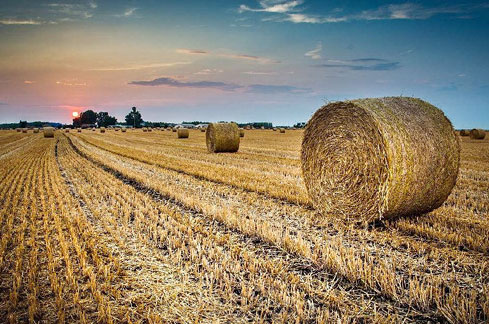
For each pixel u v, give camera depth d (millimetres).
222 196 10039
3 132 71312
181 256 5812
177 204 9359
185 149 26328
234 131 23141
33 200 9844
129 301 4438
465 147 25766
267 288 4730
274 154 21859
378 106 7562
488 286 4547
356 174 7609
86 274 5078
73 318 4082
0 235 6898
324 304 4340
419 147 7016
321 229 7102
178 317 4113
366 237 6531
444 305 4129
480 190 10375
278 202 9250
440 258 5473
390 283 4555
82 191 10820
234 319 4086
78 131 72000
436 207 7742
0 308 4266
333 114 8234
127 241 6508
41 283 4883
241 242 6418
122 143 34469
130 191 10992
